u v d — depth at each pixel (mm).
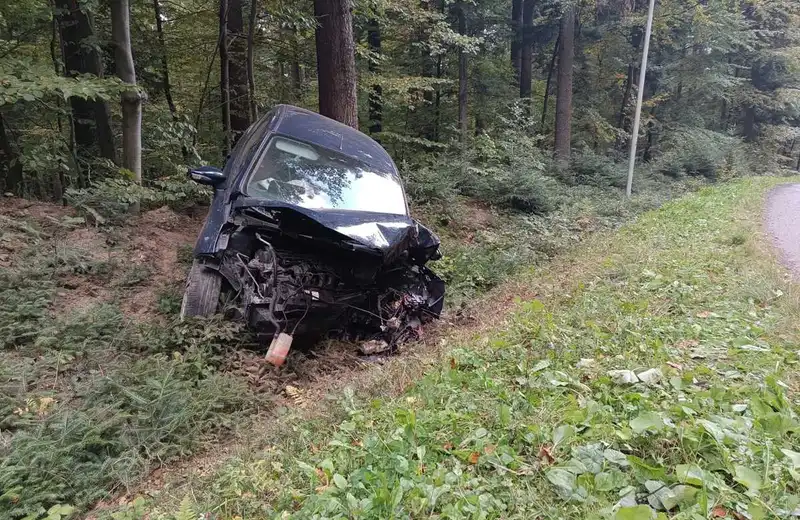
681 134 27156
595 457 2145
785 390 2836
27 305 4332
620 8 22438
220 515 2219
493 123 20188
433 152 15836
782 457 2090
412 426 2459
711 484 1896
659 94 27844
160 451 2977
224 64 9859
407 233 4715
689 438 2162
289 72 15172
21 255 5316
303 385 4180
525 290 6328
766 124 33688
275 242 4562
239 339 4363
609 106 29531
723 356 3418
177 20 11164
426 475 2168
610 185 18828
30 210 6531
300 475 2420
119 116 11500
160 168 10094
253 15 9812
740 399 2695
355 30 14570
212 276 4699
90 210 6359
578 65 27078
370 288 4969
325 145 5699
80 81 6113
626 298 5070
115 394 3373
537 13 24500
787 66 29219
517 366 3369
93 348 4031
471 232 10766
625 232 10219
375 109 15742
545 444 2328
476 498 1940
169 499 2496
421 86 14305
